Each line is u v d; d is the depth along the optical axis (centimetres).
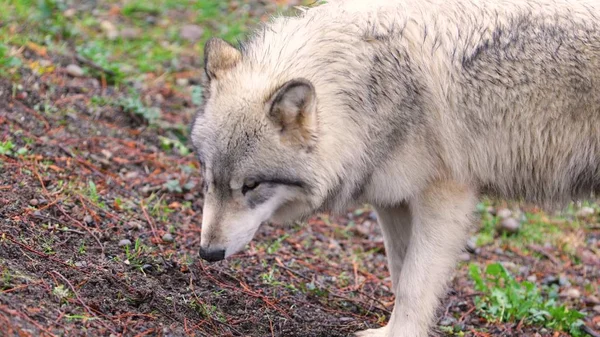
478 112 917
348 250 1313
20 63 1416
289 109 823
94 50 1642
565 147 930
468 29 916
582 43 906
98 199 1130
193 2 2161
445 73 906
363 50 885
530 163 948
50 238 955
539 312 1139
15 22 1655
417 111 892
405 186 914
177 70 1775
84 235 1005
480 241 1430
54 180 1131
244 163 839
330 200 918
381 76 879
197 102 1584
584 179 961
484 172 949
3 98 1323
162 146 1420
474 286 1238
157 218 1157
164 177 1303
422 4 930
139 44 1869
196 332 859
